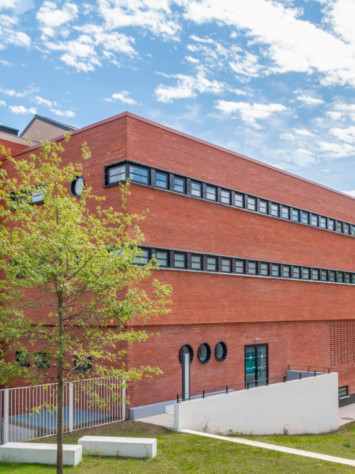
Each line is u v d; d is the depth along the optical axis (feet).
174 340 64.85
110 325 58.29
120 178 60.64
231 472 37.73
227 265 75.05
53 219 36.04
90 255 35.06
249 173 81.20
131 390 57.62
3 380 34.53
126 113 60.90
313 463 40.93
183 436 48.55
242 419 61.26
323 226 100.73
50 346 35.32
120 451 40.32
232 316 74.33
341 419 89.97
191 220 68.69
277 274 86.07
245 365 77.36
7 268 34.50
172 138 67.15
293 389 71.15
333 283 100.94
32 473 35.17
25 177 37.88
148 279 60.70
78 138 66.44
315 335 95.61
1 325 33.83
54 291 35.88
